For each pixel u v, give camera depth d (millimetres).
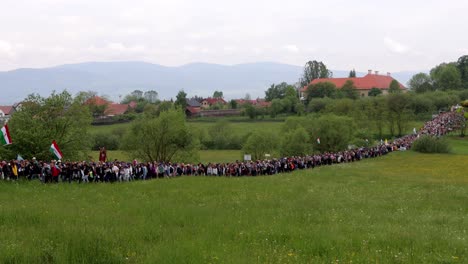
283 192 35125
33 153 55531
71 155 59719
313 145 95625
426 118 161500
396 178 49625
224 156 105500
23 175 40031
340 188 39062
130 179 44469
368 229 21250
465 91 199375
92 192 33250
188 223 21453
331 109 155625
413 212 27547
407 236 19422
